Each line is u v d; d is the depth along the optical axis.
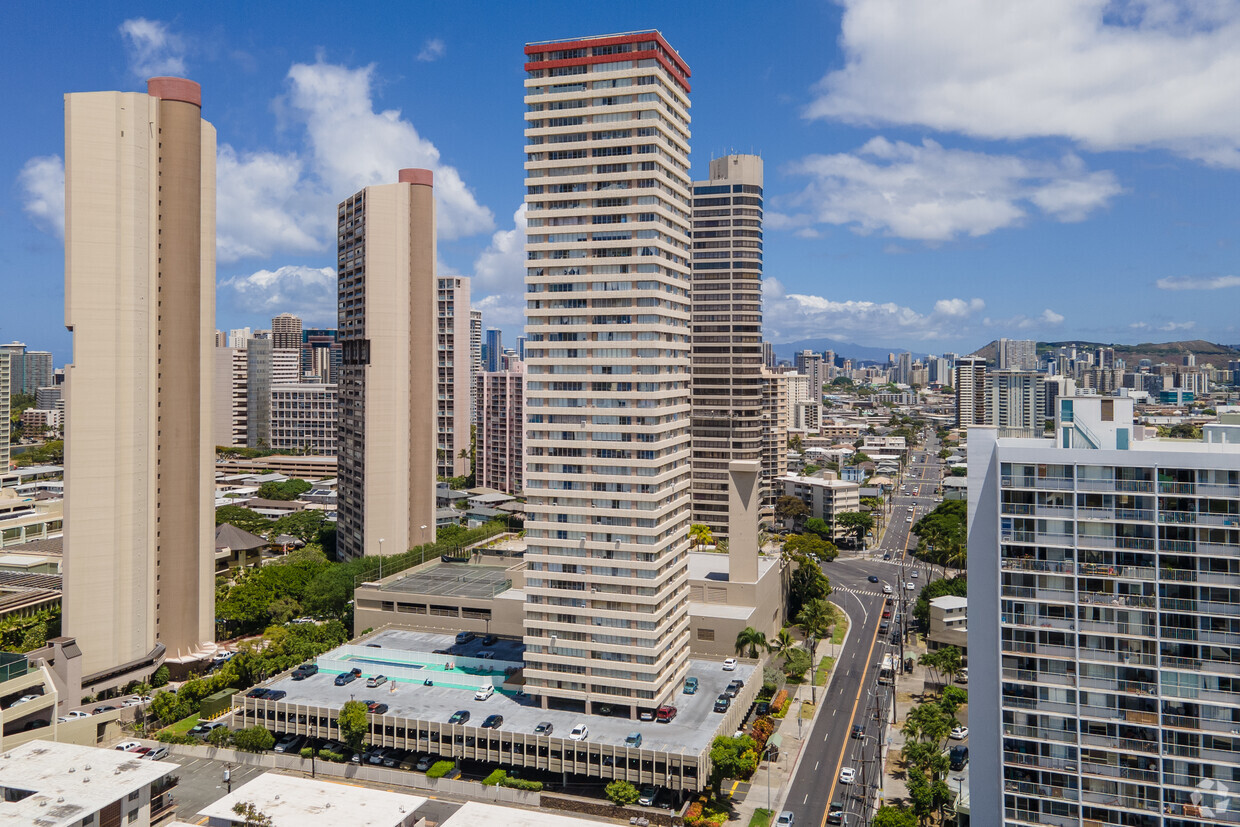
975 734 112.56
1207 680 100.19
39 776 131.38
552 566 174.25
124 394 195.88
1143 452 103.06
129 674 195.88
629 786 149.25
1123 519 103.75
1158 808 100.81
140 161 197.62
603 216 174.00
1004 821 106.00
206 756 170.75
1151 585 102.62
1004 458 107.50
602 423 172.12
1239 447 112.31
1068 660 104.81
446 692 183.62
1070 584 105.06
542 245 177.12
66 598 191.00
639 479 169.00
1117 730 102.69
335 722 170.25
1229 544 100.25
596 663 170.12
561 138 177.50
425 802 143.38
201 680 193.38
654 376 169.38
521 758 158.62
